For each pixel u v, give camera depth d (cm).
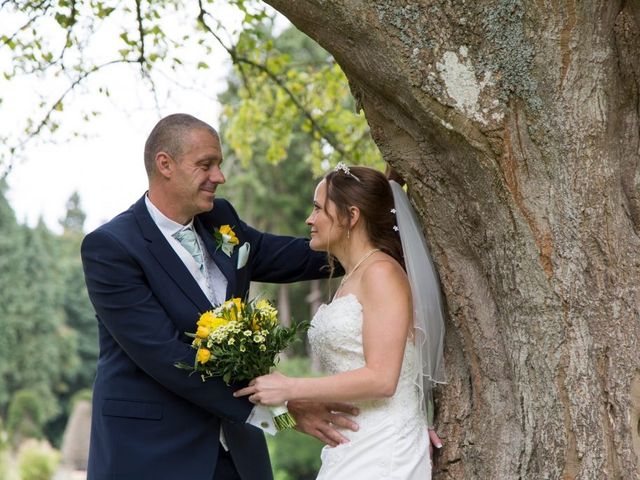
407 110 297
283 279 404
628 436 278
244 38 635
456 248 317
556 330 287
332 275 357
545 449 287
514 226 290
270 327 325
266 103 761
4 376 3500
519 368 296
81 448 2581
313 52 2136
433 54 288
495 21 286
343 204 338
